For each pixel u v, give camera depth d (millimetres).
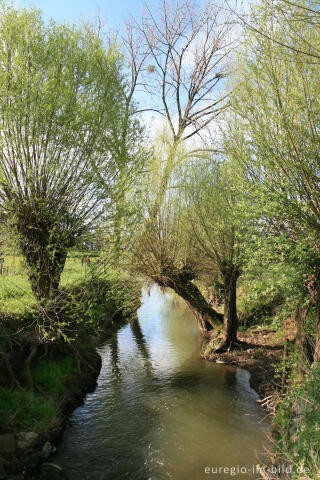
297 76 5863
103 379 11859
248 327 16781
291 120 5910
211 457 7461
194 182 13711
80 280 9625
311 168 6000
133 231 12148
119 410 9594
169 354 15047
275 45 6027
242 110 7082
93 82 9391
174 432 8477
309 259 6762
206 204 13180
